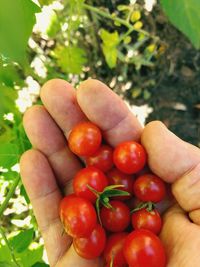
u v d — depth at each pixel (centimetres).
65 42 23
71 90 14
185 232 12
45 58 23
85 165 14
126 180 13
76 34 24
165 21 25
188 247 12
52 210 14
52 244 14
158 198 13
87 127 13
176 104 26
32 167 14
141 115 26
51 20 19
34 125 14
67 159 14
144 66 26
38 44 23
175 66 26
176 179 13
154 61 26
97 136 13
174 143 13
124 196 13
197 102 26
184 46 25
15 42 9
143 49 25
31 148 15
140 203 13
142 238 12
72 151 13
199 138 25
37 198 14
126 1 24
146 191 13
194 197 13
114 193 12
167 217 13
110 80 25
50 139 14
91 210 12
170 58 25
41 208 14
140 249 11
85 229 12
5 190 18
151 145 13
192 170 13
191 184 13
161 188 13
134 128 14
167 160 13
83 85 13
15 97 15
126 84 26
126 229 13
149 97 26
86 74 25
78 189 12
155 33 25
